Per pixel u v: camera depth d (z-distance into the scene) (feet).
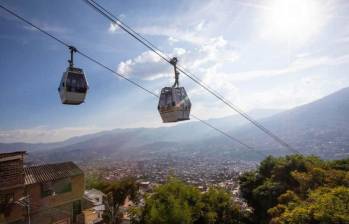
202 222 85.05
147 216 82.74
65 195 101.19
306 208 44.27
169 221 76.79
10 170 84.64
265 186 96.02
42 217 92.68
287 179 98.22
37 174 98.94
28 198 86.22
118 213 132.77
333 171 75.72
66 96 39.58
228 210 91.66
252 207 104.78
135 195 142.72
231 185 294.87
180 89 45.98
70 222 101.60
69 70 40.19
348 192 42.86
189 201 89.04
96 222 121.29
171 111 45.11
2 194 82.79
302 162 98.84
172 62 37.35
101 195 137.90
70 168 109.70
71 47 30.78
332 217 38.29
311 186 75.25
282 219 47.37
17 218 85.46
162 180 336.49
